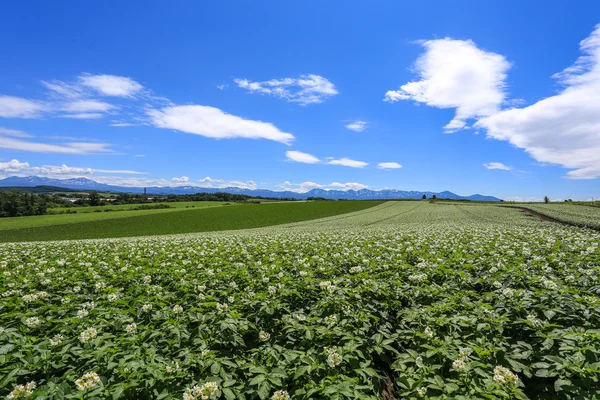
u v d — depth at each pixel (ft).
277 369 14.89
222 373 14.83
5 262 44.60
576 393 12.85
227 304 23.73
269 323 22.16
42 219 217.77
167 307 23.91
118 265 42.42
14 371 14.28
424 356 15.92
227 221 206.18
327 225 154.81
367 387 13.35
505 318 19.02
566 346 15.11
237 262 41.34
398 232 80.28
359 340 17.25
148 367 14.25
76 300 26.61
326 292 25.29
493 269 30.04
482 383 13.66
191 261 43.19
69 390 13.12
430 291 25.53
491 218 157.58
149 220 210.18
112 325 20.63
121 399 13.24
